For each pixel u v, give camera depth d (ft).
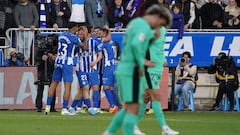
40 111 186.50
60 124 137.69
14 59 198.90
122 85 85.20
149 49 114.62
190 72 200.23
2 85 198.90
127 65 85.05
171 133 114.62
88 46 174.19
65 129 125.29
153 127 132.57
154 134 117.39
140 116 113.60
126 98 84.99
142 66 83.61
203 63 209.05
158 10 87.30
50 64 183.73
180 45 208.03
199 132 123.13
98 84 178.09
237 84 201.26
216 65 201.98
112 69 181.16
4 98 198.90
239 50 210.18
